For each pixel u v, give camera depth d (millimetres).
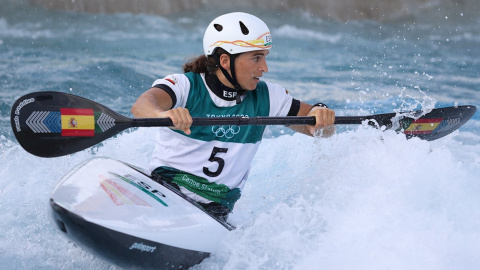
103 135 11727
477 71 28250
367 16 37531
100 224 9836
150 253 10398
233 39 11492
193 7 38594
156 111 11008
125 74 26922
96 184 10727
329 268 10492
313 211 11570
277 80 26922
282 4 38812
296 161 16594
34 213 13367
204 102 12023
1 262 11391
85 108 11594
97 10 37562
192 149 11945
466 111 14633
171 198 11297
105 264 11555
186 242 10742
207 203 12195
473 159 17125
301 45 33031
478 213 11586
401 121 13883
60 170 15328
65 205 9820
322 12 38000
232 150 12180
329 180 12336
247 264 11047
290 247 11086
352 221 11195
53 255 11844
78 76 26141
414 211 11367
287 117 12211
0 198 13883
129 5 38125
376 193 11570
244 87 11914
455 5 38000
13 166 15148
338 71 28547
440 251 10336
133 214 10359
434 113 14195
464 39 33656
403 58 30672
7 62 27812
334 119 12797
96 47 31172
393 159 12055
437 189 11922
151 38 33469
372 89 25578
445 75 27641
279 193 14305
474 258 10273
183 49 31734
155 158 12414
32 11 36219
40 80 25312
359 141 12781
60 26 34531
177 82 11812
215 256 11344
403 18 37000
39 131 11273
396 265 10180
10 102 22578
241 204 14047
